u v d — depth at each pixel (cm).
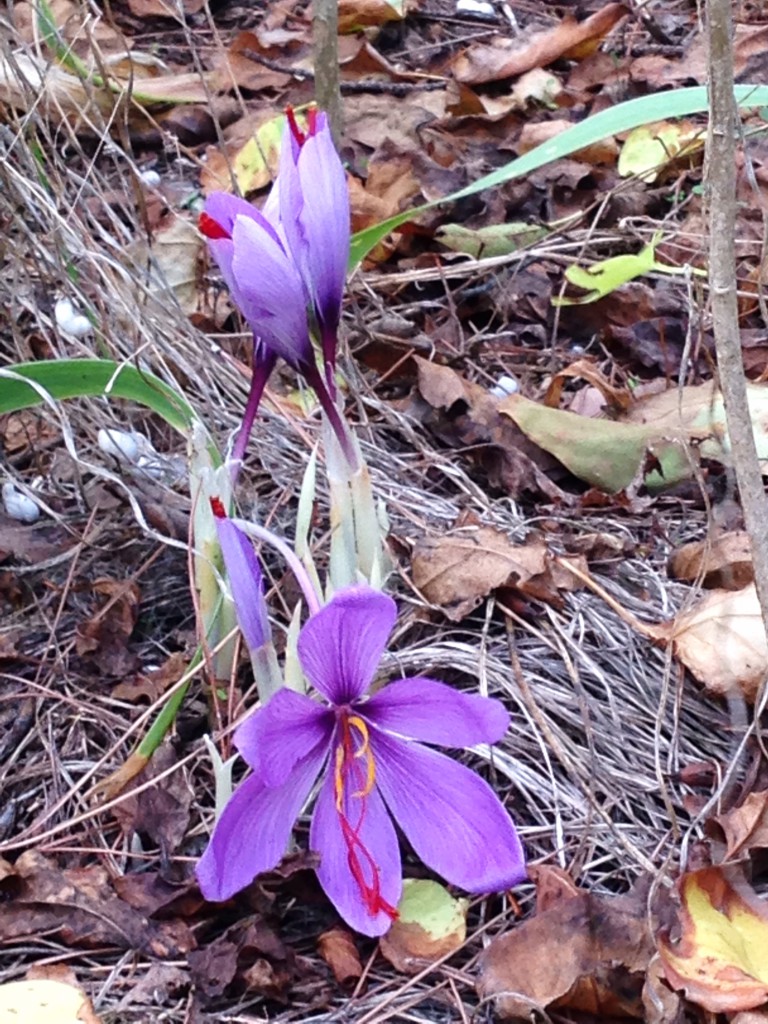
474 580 33
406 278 48
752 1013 23
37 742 31
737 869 25
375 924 25
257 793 23
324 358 26
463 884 25
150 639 34
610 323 48
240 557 24
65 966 25
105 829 29
